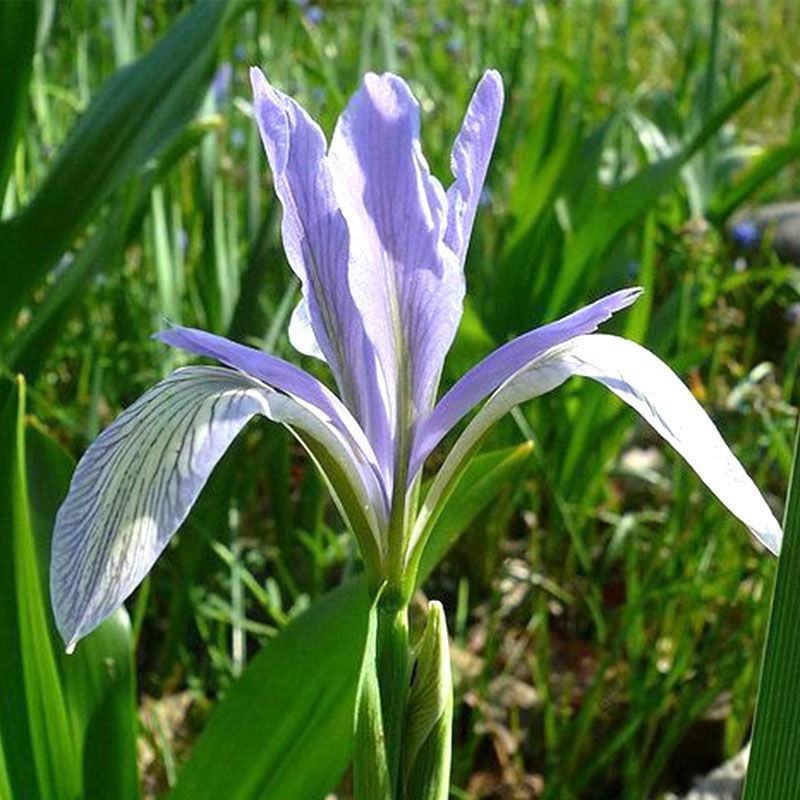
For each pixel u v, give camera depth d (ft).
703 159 1.47
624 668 0.91
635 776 0.79
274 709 0.58
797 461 0.39
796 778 0.40
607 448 1.03
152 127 0.89
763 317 1.41
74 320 1.23
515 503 0.98
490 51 1.76
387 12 1.40
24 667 0.55
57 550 0.39
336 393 1.06
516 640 0.96
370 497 0.44
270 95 0.43
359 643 0.58
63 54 1.67
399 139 0.43
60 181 0.88
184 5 1.43
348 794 0.81
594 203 1.23
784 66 2.08
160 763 0.80
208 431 0.40
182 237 1.19
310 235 0.45
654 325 1.11
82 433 1.04
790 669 0.40
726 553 0.96
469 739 0.82
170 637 0.89
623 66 1.72
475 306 1.12
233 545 0.92
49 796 0.55
